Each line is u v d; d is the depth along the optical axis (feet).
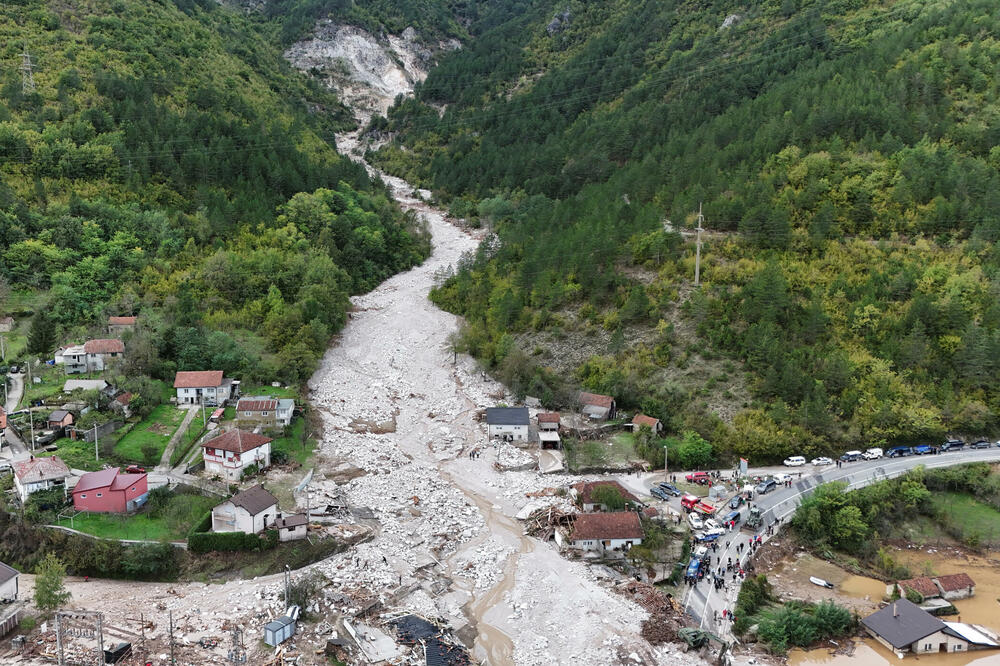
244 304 549.13
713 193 589.32
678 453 410.31
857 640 289.94
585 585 310.04
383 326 606.55
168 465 367.04
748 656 275.80
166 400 435.53
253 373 465.88
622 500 358.64
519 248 637.30
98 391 406.41
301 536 325.21
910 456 416.87
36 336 451.94
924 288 484.74
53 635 271.28
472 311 599.16
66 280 507.30
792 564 341.62
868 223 547.08
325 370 529.04
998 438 430.61
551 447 433.89
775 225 544.21
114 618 280.31
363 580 306.14
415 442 443.32
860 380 443.32
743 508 368.68
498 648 272.10
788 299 484.74
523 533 350.23
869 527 360.07
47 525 316.60
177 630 273.95
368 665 255.29
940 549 360.69
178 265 561.02
